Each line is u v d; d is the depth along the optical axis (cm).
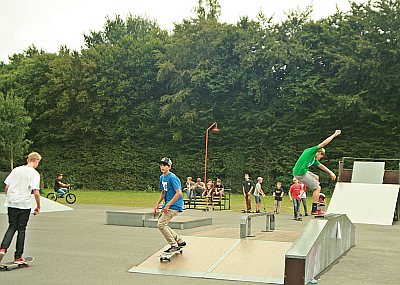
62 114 5372
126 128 5353
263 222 2125
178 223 1786
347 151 4719
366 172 2716
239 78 5053
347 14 4800
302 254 852
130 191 5128
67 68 5366
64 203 3170
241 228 1149
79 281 864
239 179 5019
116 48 5491
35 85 5603
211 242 1113
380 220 2281
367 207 2383
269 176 4941
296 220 2250
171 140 5266
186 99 5134
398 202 2553
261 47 5019
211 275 916
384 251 1327
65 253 1169
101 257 1118
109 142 5406
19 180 957
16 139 4862
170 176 1005
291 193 2292
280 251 1045
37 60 5684
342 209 2395
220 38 5088
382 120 4456
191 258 1010
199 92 5169
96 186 5362
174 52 5197
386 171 2720
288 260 859
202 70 5097
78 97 5259
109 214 1881
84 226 1797
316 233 961
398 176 2684
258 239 1180
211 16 5406
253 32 5028
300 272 852
